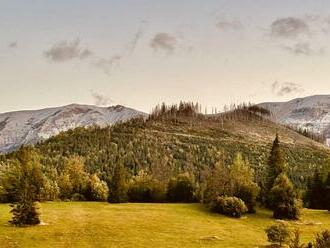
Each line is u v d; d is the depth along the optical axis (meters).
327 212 105.06
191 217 89.44
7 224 75.25
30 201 76.12
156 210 95.81
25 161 125.06
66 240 65.69
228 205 94.44
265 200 106.62
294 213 94.62
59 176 133.38
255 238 73.44
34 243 63.28
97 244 64.12
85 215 86.25
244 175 106.25
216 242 68.56
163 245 65.19
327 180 115.00
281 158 113.88
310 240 71.75
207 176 119.38
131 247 63.16
